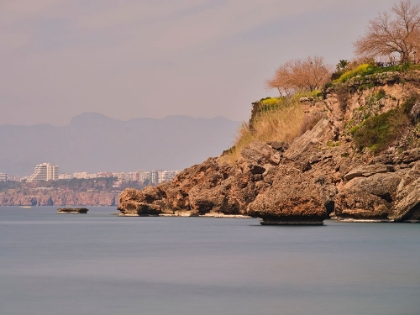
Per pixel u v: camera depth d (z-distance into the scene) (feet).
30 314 107.14
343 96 371.76
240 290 123.34
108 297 118.73
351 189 284.41
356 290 121.90
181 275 139.74
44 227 318.24
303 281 131.03
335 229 240.73
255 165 372.79
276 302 113.39
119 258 169.27
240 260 161.17
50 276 140.67
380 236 211.00
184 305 111.96
